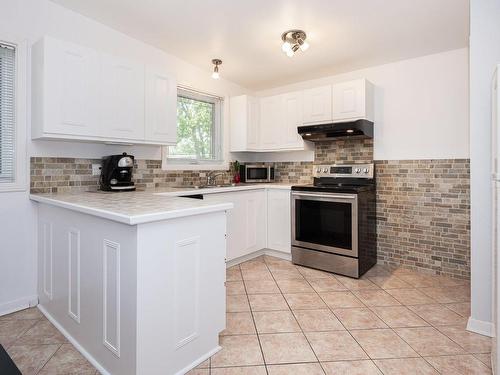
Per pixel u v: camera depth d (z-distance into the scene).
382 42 2.79
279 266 3.25
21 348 1.72
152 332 1.37
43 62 1.99
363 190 2.97
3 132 2.14
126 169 2.61
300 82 3.99
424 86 3.07
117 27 2.60
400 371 1.55
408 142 3.16
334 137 3.42
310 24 2.49
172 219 1.44
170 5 2.26
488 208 1.86
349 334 1.90
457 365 1.60
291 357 1.67
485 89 1.84
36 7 2.20
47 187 2.30
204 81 3.60
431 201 3.04
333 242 3.02
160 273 1.39
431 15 2.33
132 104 2.47
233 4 2.24
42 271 2.17
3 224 2.11
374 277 2.92
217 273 1.70
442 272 2.99
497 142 1.34
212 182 3.61
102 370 1.52
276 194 3.51
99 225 1.51
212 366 1.58
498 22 1.81
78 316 1.71
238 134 3.89
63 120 2.07
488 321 1.88
